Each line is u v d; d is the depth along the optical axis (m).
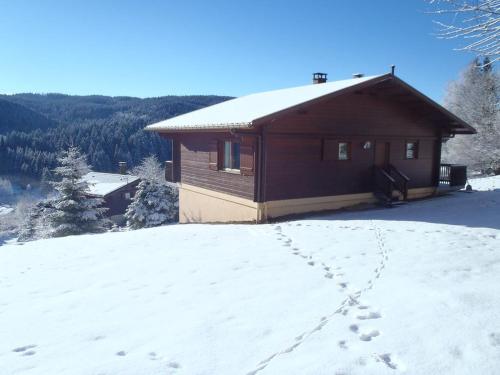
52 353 4.14
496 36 5.25
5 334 4.68
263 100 15.72
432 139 16.50
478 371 3.49
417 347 3.91
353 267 6.66
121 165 45.03
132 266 7.43
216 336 4.34
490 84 29.92
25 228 33.41
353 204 14.30
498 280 5.82
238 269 6.85
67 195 22.16
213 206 15.05
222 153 14.44
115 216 34.91
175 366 3.77
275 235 9.55
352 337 4.18
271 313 4.89
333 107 13.41
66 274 7.20
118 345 4.26
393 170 15.07
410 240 8.53
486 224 10.30
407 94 14.18
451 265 6.61
